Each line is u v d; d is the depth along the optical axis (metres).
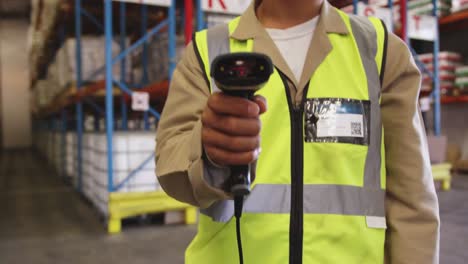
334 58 0.90
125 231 4.03
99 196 4.55
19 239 3.81
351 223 0.85
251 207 0.86
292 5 0.93
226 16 4.28
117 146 4.10
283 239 0.85
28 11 18.69
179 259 3.17
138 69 5.92
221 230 0.88
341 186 0.85
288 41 0.93
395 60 0.92
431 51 8.04
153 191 4.10
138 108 4.13
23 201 5.81
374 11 4.55
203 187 0.70
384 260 0.94
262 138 0.87
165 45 4.85
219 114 0.63
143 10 5.69
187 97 0.90
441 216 4.36
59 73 7.21
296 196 0.85
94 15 6.12
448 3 7.17
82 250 3.44
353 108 0.87
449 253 3.17
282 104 0.88
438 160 6.07
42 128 14.32
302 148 0.86
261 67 0.61
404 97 0.91
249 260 0.85
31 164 12.08
